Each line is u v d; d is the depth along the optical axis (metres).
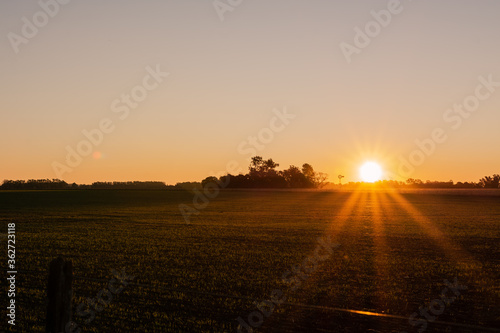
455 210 60.84
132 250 24.44
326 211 58.28
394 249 25.83
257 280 17.33
